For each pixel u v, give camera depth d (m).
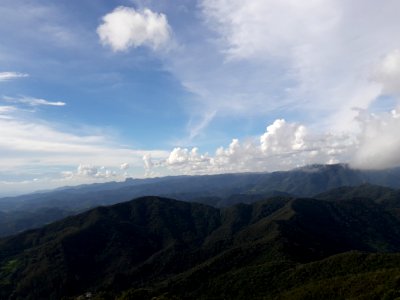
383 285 180.38
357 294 182.00
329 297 190.38
